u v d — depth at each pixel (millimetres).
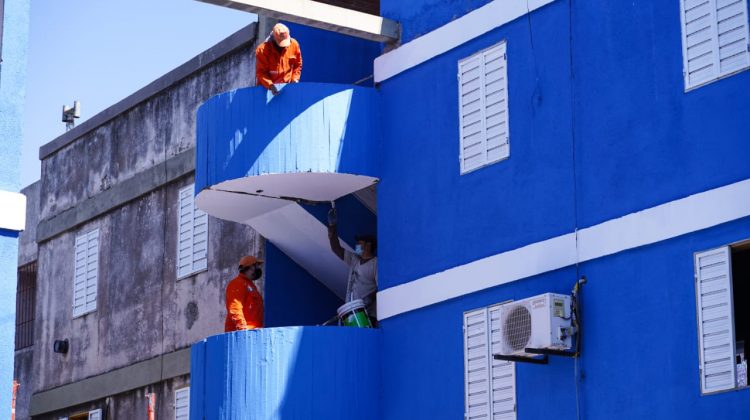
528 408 18438
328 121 20828
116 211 27281
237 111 20953
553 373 18219
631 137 17797
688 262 16891
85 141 28469
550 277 18469
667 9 17641
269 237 23078
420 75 20922
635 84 17875
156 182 26125
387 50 21625
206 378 20719
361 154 21016
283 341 20297
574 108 18594
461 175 19984
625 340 17406
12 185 18141
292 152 20625
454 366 19547
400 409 20203
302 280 23328
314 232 22344
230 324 21438
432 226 20281
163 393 25062
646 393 17062
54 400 27812
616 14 18266
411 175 20766
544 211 18719
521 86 19375
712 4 17156
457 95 20281
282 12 20375
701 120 17047
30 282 30703
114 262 27047
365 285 21609
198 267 24812
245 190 21328
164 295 25531
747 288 19062
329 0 23688
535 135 19047
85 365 27250
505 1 19797
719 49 17000
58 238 28891
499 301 19109
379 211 21156
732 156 16641
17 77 18453
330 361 20328
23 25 18672
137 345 25969
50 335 28422
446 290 19844
